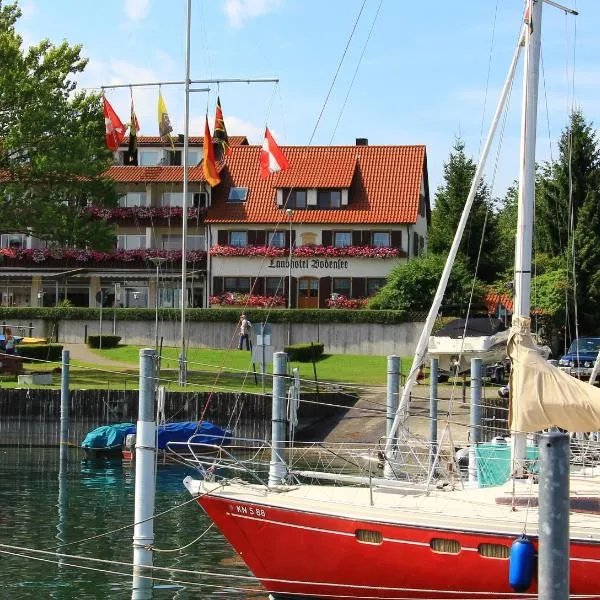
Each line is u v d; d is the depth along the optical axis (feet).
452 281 219.00
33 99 175.52
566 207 233.14
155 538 82.69
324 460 122.11
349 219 253.85
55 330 227.20
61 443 134.51
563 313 219.61
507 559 57.98
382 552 60.85
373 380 175.94
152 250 260.42
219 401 148.15
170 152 279.08
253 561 64.69
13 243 275.39
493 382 169.78
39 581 70.23
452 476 71.87
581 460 73.61
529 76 71.87
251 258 255.91
